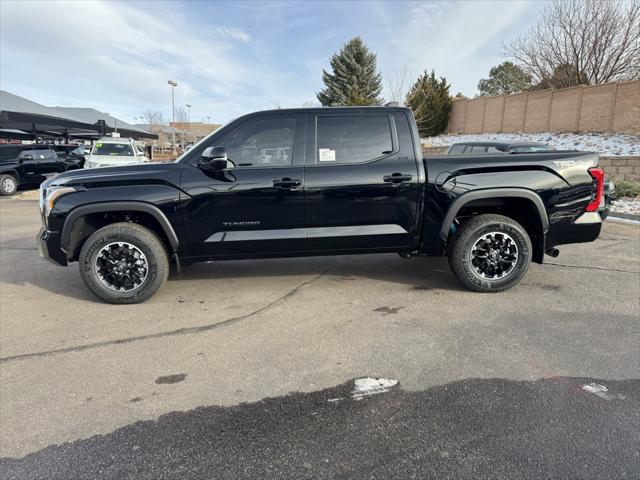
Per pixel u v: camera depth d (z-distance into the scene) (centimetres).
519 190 396
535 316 362
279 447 208
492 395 247
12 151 1593
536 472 187
